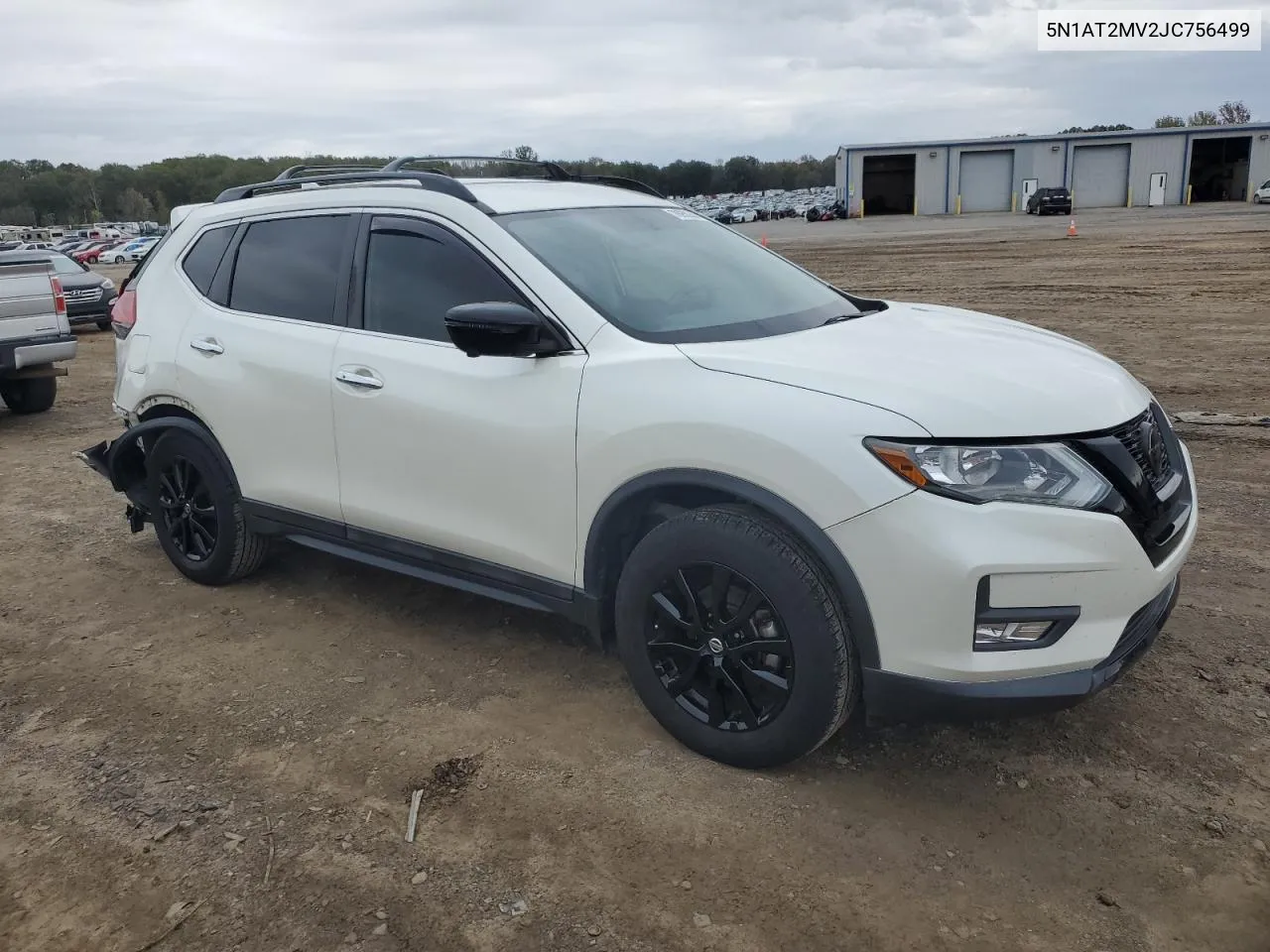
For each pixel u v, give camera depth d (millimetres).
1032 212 50938
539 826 2820
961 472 2539
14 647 4129
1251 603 4098
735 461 2768
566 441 3145
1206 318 12242
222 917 2502
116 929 2477
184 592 4664
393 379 3580
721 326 3295
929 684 2627
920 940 2355
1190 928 2369
